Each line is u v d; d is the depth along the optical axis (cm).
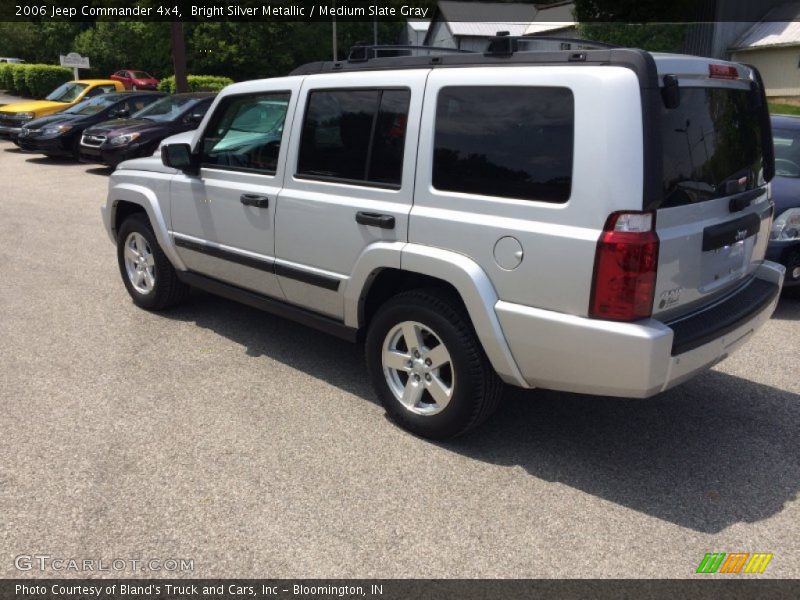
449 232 333
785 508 316
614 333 289
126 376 445
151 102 1565
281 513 307
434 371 358
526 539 293
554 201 300
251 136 441
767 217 384
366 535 293
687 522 305
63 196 1121
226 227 461
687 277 312
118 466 341
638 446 369
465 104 329
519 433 381
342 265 388
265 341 508
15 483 325
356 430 380
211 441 366
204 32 4291
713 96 330
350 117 380
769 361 481
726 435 382
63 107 1691
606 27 2480
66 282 651
